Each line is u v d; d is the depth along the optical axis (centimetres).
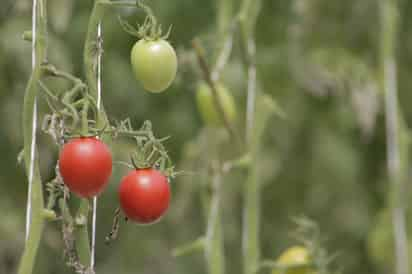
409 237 682
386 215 686
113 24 655
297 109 700
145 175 325
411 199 677
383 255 685
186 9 658
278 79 686
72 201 625
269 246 718
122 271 682
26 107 316
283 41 677
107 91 665
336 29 679
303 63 661
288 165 715
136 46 346
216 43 504
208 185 474
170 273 686
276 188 721
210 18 657
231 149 550
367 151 732
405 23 736
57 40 554
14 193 617
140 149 328
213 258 467
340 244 730
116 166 604
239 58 625
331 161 712
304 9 662
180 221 679
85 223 329
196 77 508
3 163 611
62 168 305
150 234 687
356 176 729
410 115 743
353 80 652
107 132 322
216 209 471
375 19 678
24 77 573
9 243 602
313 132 713
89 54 331
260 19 674
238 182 654
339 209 725
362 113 644
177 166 651
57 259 624
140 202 323
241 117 630
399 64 740
